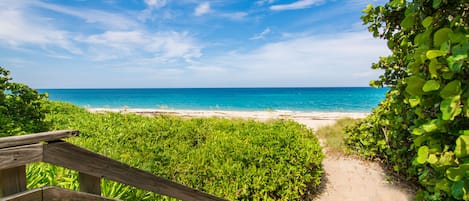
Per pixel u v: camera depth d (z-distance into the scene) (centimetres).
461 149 130
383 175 614
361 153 736
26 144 128
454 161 146
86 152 158
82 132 601
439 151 157
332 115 1933
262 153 459
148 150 490
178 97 7100
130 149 494
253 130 636
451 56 136
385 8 276
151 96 7750
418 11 187
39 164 319
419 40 170
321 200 514
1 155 116
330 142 857
